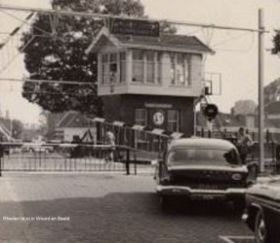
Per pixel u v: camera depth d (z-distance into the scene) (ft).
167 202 47.47
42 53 183.42
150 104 151.84
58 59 184.65
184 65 154.81
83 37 183.21
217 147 48.98
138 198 56.39
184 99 155.22
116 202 53.31
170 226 40.78
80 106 187.52
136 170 92.12
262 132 91.15
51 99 186.19
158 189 46.19
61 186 66.44
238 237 36.52
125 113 150.00
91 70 185.26
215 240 35.53
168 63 152.46
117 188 64.95
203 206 51.37
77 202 52.95
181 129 154.40
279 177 32.81
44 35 164.14
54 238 35.91
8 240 35.14
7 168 93.81
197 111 168.66
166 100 153.38
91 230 38.91
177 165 46.70
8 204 50.98
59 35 181.16
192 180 45.42
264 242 29.53
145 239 35.78
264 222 29.50
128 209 49.03
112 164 107.76
